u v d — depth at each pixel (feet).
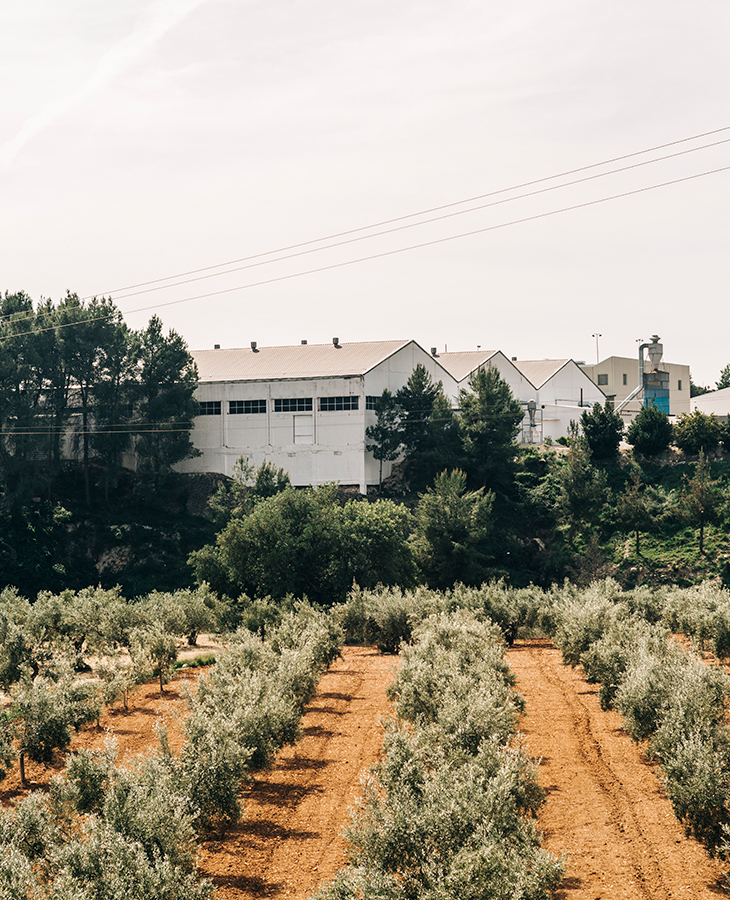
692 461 282.56
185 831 45.21
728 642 103.04
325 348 330.75
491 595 147.33
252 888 46.68
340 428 290.97
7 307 317.83
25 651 102.06
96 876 39.86
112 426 287.07
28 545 257.75
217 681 78.13
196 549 269.85
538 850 41.42
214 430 305.73
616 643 87.45
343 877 39.83
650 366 372.79
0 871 39.91
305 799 61.77
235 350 349.82
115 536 269.64
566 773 65.51
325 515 182.60
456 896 37.09
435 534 231.09
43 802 51.93
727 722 68.33
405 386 314.96
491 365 370.32
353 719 86.58
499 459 288.10
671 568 233.96
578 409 376.48
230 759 54.75
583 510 263.90
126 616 135.23
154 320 296.92
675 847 50.47
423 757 53.16
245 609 155.02
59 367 287.89
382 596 148.36
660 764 65.16
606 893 44.32
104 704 90.84
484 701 60.80
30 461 295.28
